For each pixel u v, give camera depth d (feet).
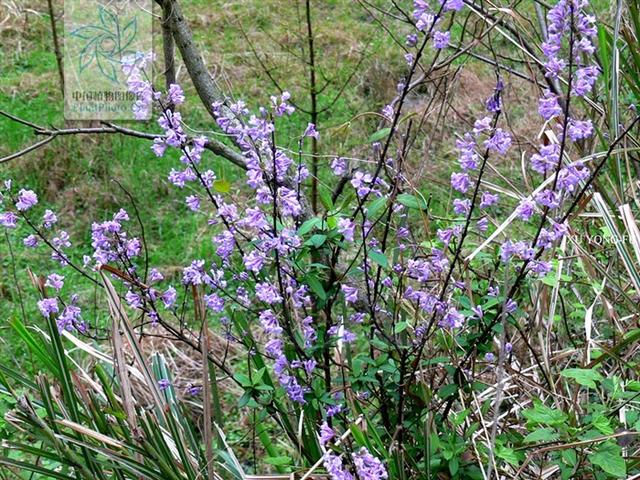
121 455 6.63
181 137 6.80
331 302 7.19
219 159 18.28
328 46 23.03
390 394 7.09
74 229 17.19
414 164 14.65
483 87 17.61
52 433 6.51
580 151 9.36
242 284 7.67
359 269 7.23
